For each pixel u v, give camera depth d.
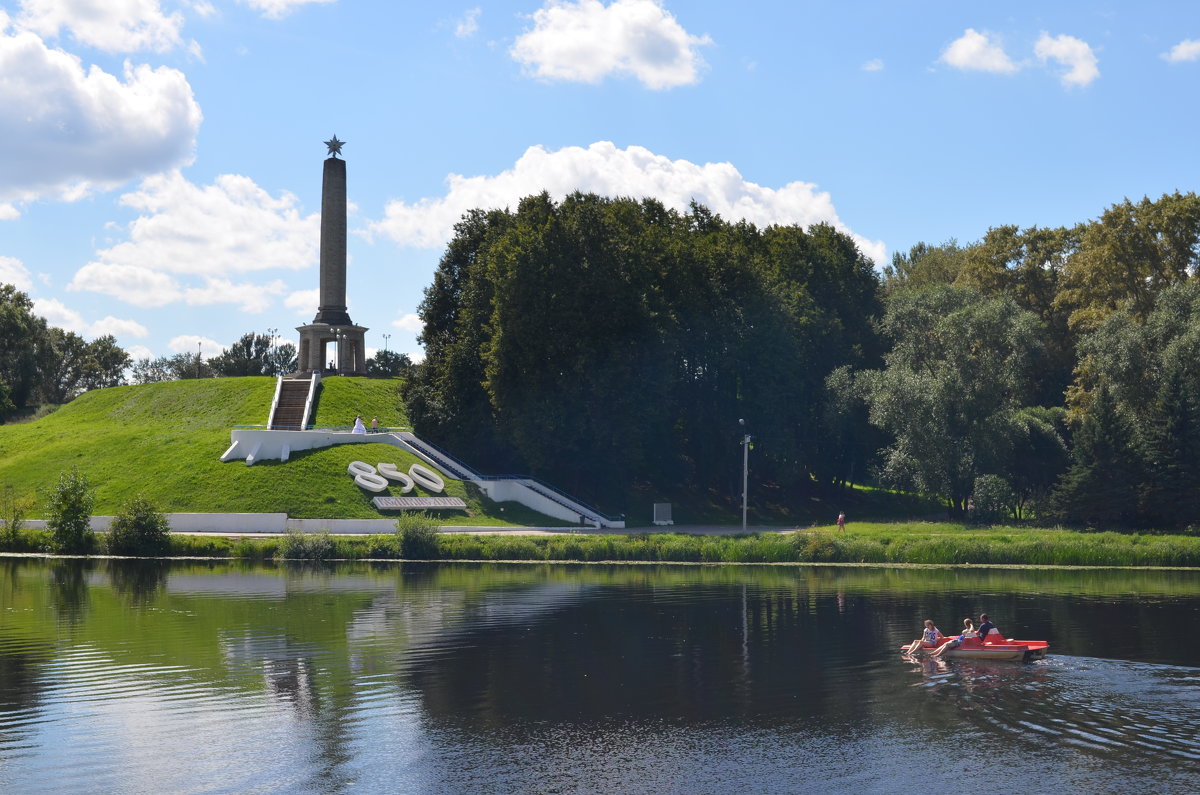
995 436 77.50
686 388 91.75
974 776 21.55
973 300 85.94
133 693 28.19
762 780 21.36
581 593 47.34
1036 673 30.47
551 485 83.94
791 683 29.38
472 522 72.12
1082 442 75.00
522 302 78.25
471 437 86.12
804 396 93.94
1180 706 26.72
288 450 77.31
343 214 103.81
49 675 30.22
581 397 79.81
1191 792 20.56
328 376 102.75
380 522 69.38
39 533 66.50
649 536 65.25
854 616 40.59
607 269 80.19
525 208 87.75
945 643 32.78
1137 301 91.12
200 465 77.38
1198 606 43.38
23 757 22.88
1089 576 55.09
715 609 42.34
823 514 93.19
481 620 39.50
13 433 97.00
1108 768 21.98
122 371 169.75
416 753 23.08
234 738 24.22
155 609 42.06
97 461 82.25
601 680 29.72
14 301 143.75
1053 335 104.75
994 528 69.44
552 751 23.27
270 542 63.25
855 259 103.94
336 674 30.36
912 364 85.81
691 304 86.81
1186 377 75.88
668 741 23.92
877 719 25.69
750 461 92.44
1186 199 90.56
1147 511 72.94
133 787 21.02
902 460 78.38
